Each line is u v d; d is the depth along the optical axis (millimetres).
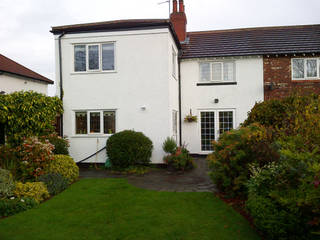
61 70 11477
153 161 10914
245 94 13602
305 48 13328
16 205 5566
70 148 11367
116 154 9695
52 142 10031
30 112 9641
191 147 13969
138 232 4496
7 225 4848
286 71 13352
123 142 9727
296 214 3789
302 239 3805
